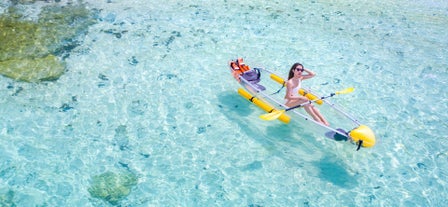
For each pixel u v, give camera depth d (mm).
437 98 8648
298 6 13297
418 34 11555
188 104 8109
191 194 6078
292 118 7301
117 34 10773
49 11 11969
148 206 5832
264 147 7035
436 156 6984
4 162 6445
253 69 8133
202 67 9391
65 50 9844
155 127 7461
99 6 12547
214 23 11672
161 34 10883
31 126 7281
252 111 7938
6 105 7758
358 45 10797
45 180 6176
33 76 8703
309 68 9547
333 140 7086
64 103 7953
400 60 10109
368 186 6309
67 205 5750
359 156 6906
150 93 8398
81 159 6633
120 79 8820
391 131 7551
